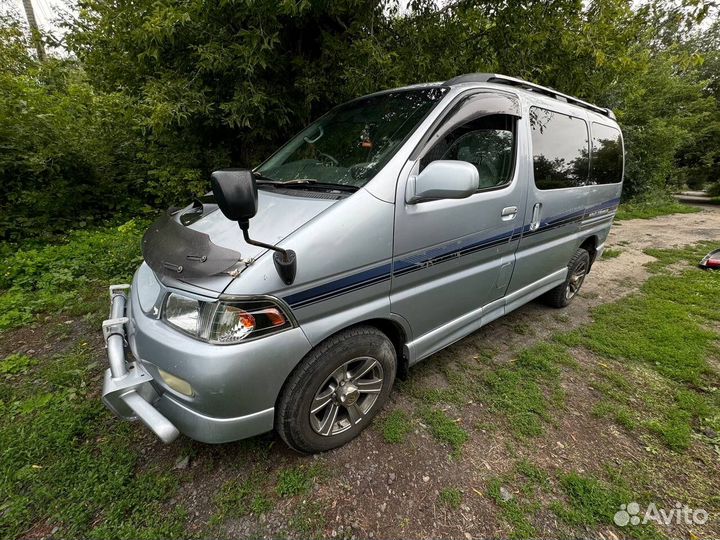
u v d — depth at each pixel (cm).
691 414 224
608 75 488
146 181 571
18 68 554
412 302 196
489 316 263
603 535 152
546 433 205
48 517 151
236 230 163
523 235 260
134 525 149
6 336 288
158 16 323
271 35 346
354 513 157
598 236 386
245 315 137
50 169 480
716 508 165
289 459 181
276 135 442
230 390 139
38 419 199
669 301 402
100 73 457
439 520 155
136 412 147
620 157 394
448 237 202
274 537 147
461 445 193
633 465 186
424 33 408
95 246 442
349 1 342
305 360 162
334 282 158
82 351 268
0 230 439
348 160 203
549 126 278
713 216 1154
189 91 375
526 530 152
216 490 165
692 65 468
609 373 264
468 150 215
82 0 408
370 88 379
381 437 197
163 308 154
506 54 449
